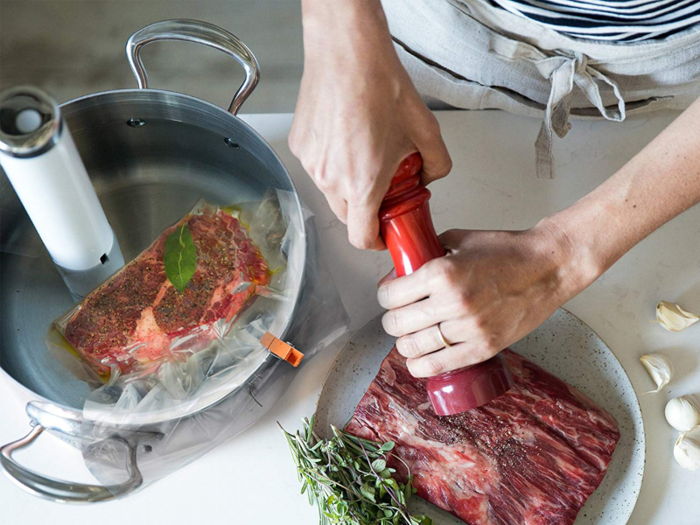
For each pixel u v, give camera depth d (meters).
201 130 0.84
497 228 0.90
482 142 0.94
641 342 0.85
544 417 0.77
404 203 0.61
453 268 0.62
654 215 0.65
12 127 0.57
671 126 0.65
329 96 0.57
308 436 0.75
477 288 0.62
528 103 0.90
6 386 0.80
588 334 0.81
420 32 0.81
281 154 0.93
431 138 0.60
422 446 0.76
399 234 0.62
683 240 0.89
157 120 0.83
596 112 0.93
